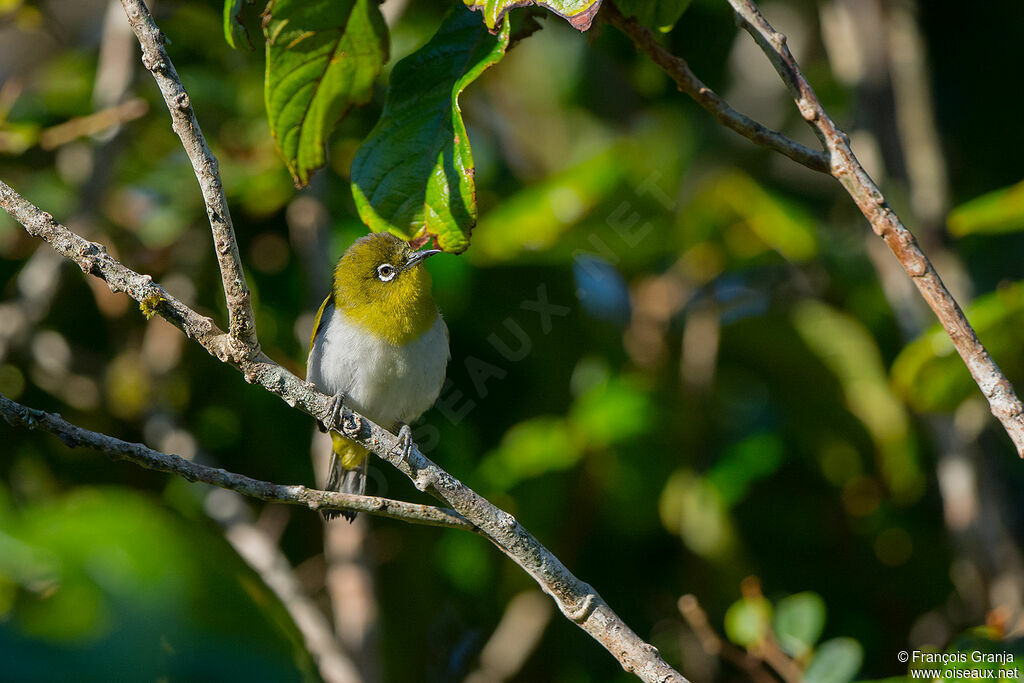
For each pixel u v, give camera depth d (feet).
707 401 38.19
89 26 46.34
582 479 36.14
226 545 24.45
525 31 21.56
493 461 35.73
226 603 20.43
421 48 20.52
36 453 37.96
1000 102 43.50
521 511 35.81
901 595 37.99
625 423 35.14
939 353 28.66
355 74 21.76
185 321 19.02
